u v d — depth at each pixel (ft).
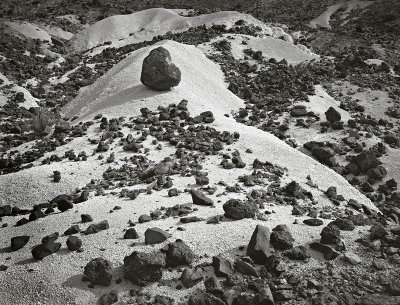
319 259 51.60
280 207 66.13
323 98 145.38
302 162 90.22
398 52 209.77
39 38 234.58
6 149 105.91
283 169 85.66
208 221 58.75
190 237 55.01
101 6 322.96
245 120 124.77
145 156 87.81
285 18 307.78
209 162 84.84
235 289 47.09
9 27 235.20
